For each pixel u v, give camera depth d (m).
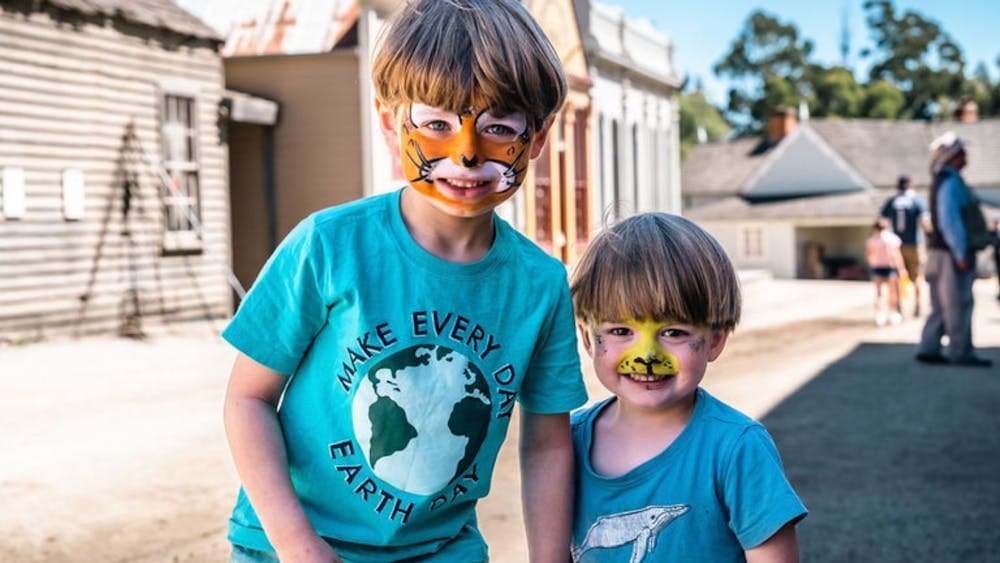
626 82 22.66
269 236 16.06
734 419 2.20
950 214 10.27
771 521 2.10
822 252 35.22
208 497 5.36
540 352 2.18
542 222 18.83
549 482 2.24
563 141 19.42
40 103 11.61
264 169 15.98
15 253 11.31
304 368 2.05
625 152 22.78
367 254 2.01
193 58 13.84
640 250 2.18
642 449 2.25
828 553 4.46
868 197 37.53
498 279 2.07
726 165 44.06
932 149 10.63
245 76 15.93
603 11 21.45
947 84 80.31
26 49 11.44
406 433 2.00
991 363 10.43
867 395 8.63
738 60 87.06
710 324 2.19
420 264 2.01
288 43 15.82
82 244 12.14
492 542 4.61
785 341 13.12
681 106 79.81
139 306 12.89
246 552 2.08
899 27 81.38
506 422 2.12
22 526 4.84
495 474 5.89
